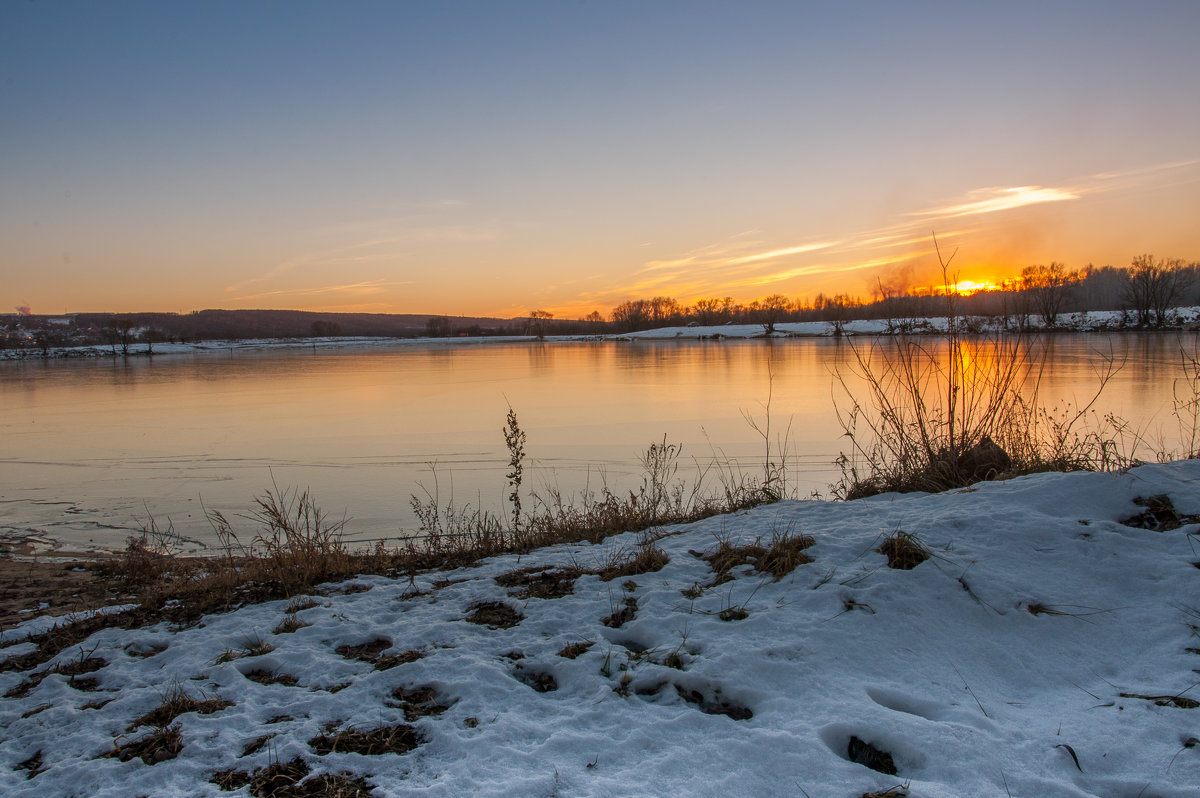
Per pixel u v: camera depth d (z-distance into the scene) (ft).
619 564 18.17
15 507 43.47
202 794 9.61
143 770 10.27
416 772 9.91
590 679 12.30
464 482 48.88
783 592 14.96
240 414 90.58
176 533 36.76
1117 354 135.13
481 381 137.80
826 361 165.89
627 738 10.37
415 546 26.21
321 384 136.67
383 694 12.33
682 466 52.01
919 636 12.98
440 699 12.09
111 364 237.45
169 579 24.40
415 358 249.75
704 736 10.41
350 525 37.73
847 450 56.80
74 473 54.49
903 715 10.59
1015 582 14.35
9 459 60.75
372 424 79.15
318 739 10.96
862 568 15.42
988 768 9.35
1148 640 12.43
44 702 12.82
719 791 9.14
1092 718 10.53
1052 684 11.75
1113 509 17.24
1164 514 16.61
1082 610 13.48
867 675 11.97
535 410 89.25
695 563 17.47
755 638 13.08
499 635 14.48
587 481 45.44
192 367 208.64
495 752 10.15
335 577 20.03
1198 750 9.46
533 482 48.24
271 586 19.31
